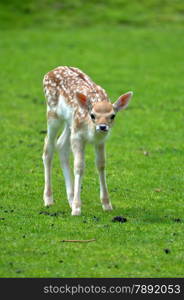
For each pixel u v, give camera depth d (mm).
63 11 65500
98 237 19062
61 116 22297
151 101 39344
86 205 22297
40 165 27688
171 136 32469
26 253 17891
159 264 17438
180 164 27844
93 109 20078
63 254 17844
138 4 67750
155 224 20328
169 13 65688
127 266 17297
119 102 20719
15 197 23250
